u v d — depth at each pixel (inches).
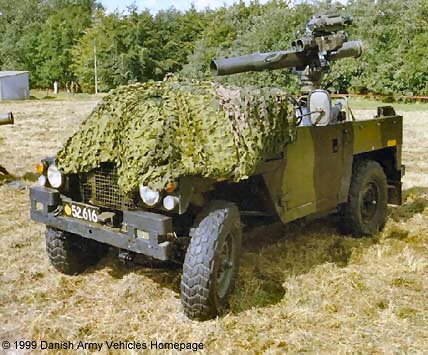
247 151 152.2
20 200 279.4
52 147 483.2
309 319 154.6
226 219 153.4
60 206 165.2
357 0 1226.6
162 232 141.7
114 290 172.2
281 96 170.2
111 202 156.9
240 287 171.6
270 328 149.9
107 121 157.2
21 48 1875.0
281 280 178.9
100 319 154.5
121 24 1555.1
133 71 1542.8
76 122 709.3
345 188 208.4
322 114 179.0
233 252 160.1
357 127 211.6
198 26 1585.9
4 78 1320.1
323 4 1243.8
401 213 255.3
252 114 158.1
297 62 207.2
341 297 168.1
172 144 145.3
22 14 2325.3
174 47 1568.7
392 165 242.4
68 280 180.1
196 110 154.8
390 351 138.6
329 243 214.2
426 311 160.1
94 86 1620.3
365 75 1115.3
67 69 1817.2
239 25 1395.2
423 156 424.5
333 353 137.8
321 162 192.7
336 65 1095.6
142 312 158.1
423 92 1085.1
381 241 218.8
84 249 183.8
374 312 159.3
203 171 144.9
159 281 177.9
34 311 157.9
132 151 146.3
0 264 191.0
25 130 617.9
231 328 149.1
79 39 1756.9
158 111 151.6
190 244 150.4
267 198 170.9
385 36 1135.6
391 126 233.0
